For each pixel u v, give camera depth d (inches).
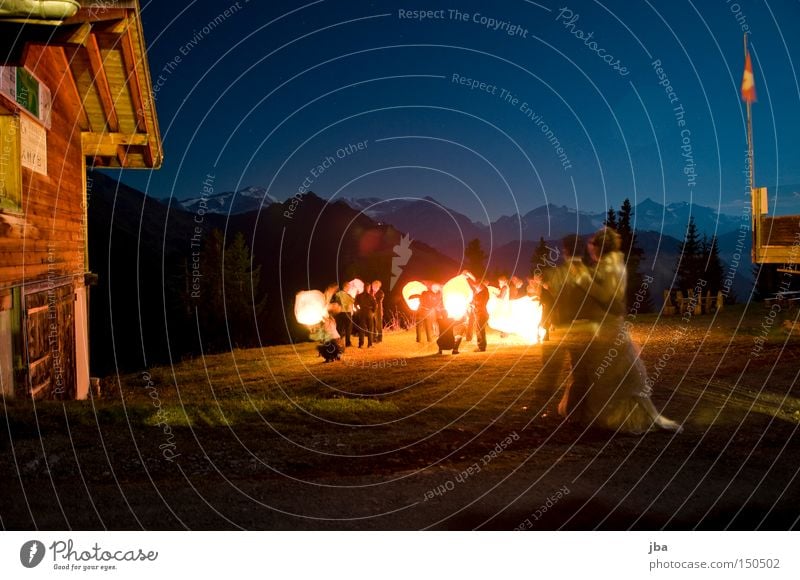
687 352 524.1
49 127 430.0
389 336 833.5
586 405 283.0
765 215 659.4
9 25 224.2
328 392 436.5
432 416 322.7
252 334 1592.0
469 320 660.7
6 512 178.4
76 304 516.7
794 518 184.9
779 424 283.0
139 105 532.7
